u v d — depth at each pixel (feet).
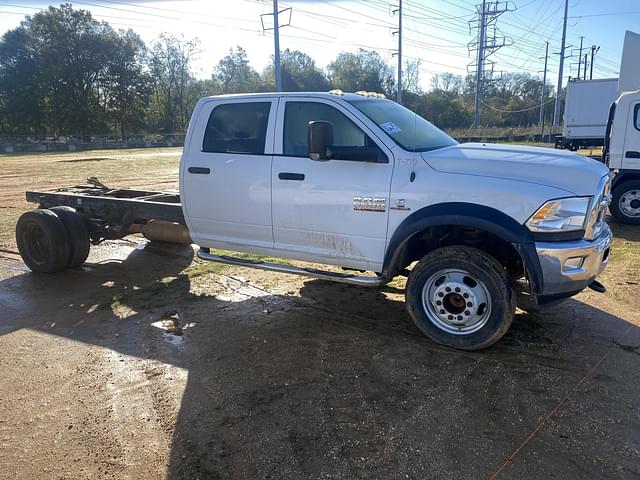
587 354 13.38
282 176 15.60
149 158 105.29
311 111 15.52
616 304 17.02
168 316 16.76
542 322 15.57
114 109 254.47
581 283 12.91
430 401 11.25
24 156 120.98
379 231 14.29
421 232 14.60
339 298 18.17
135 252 25.35
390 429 10.25
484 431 10.12
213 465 9.29
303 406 11.16
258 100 16.38
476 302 13.29
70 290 19.61
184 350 14.16
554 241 12.59
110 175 65.62
